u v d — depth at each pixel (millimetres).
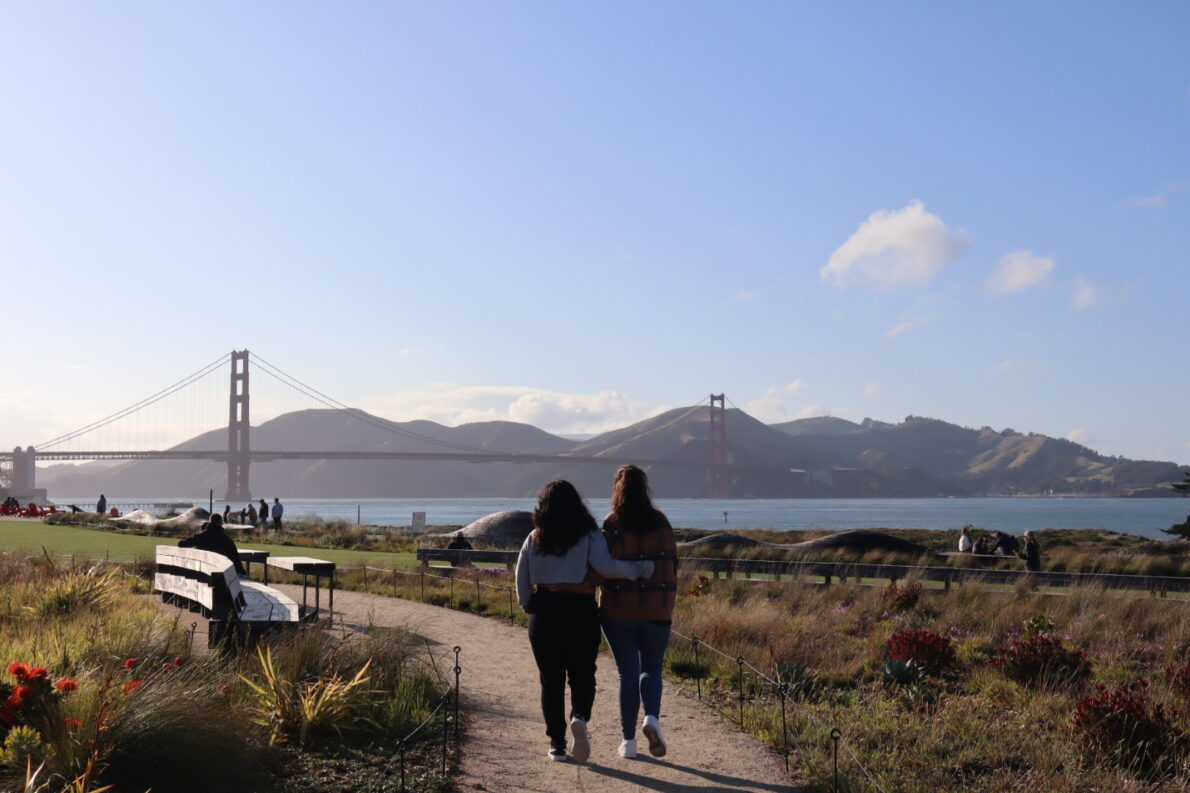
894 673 10086
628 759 6727
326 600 16172
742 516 138375
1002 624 14734
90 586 12797
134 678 7145
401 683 8180
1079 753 7492
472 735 7316
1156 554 31312
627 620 6555
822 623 13898
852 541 28094
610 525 6691
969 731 7930
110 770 5535
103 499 54625
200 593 11102
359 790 5922
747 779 6281
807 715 7941
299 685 7555
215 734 5984
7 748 5598
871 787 6180
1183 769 7145
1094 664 11359
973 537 47656
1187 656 11656
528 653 11148
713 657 11016
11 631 10344
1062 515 163500
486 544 32562
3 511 52281
